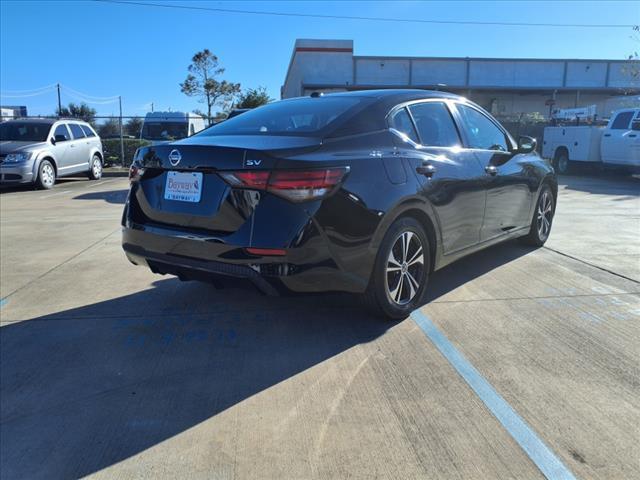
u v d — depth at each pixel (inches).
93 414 111.0
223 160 129.5
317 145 133.2
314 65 1288.1
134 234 149.9
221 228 131.1
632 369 125.5
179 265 139.3
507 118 1199.6
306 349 138.9
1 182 497.4
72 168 584.1
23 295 183.8
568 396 114.0
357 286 138.6
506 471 91.0
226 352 138.2
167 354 137.6
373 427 104.0
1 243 265.1
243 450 98.1
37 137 549.0
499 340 142.1
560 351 135.2
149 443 101.0
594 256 225.6
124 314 165.2
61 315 164.7
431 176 156.8
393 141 151.3
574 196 438.0
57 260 230.5
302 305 170.1
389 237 145.1
